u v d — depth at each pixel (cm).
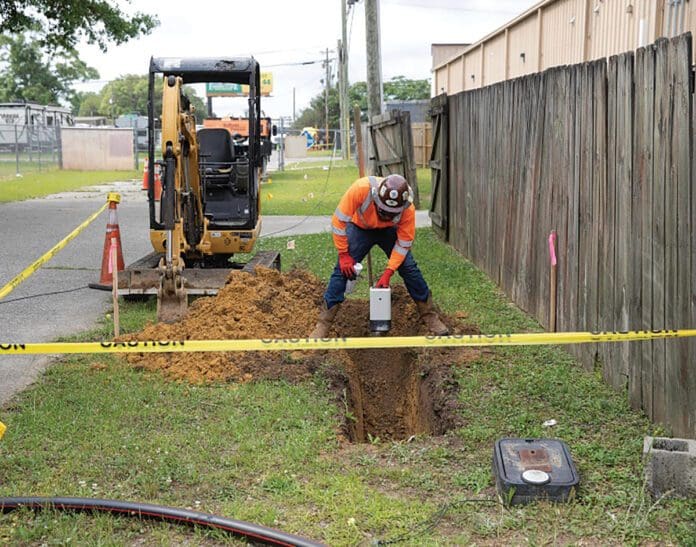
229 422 564
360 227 739
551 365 691
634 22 1288
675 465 445
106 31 2361
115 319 770
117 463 497
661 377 538
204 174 1022
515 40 2231
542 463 459
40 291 1048
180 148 836
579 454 504
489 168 1063
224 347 497
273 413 580
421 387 689
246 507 443
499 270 1006
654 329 546
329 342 500
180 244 852
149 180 966
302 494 457
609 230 632
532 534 412
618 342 615
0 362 715
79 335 807
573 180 719
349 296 945
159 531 419
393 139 1731
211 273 892
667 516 426
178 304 809
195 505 451
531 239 857
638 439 525
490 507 442
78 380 655
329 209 2059
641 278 569
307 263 1195
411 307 851
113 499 454
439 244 1387
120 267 947
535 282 845
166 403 604
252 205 1008
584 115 689
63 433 545
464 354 721
